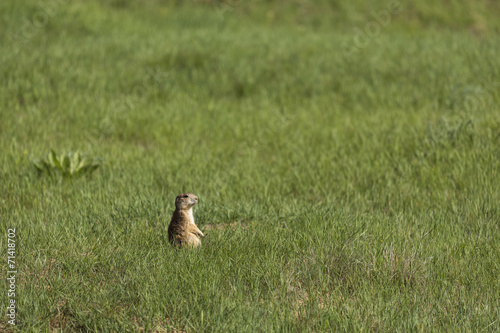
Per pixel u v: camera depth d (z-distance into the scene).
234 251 20.38
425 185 29.52
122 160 34.47
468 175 29.95
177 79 54.16
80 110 44.75
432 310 16.70
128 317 16.47
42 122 41.62
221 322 15.92
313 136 40.03
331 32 75.69
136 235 21.94
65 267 19.47
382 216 25.30
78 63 54.91
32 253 20.22
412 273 18.94
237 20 80.44
